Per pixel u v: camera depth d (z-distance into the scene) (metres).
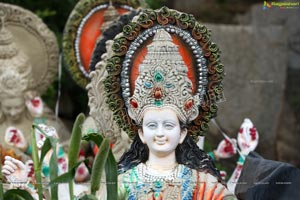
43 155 5.54
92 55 8.14
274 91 11.05
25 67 9.04
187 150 6.17
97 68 7.37
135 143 6.22
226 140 7.95
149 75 6.09
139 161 6.19
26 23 9.26
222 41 11.20
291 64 12.49
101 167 5.26
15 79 8.84
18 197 5.53
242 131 7.54
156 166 6.13
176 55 6.13
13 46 9.02
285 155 11.34
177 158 6.17
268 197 6.27
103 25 8.72
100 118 7.31
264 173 6.34
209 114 6.25
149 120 6.09
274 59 11.35
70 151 5.34
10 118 8.85
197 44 6.22
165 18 6.23
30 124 8.90
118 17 8.35
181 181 6.05
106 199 5.64
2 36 9.02
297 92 12.28
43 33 9.31
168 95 6.08
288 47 12.29
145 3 8.91
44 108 9.07
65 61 9.02
